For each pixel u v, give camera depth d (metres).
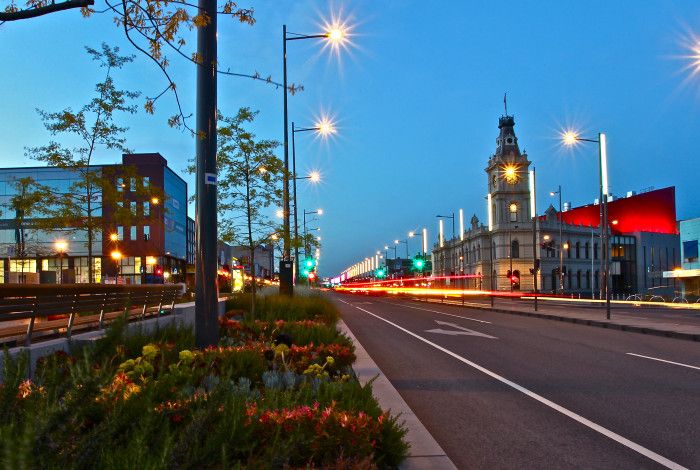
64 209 17.56
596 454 6.25
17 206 18.88
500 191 102.88
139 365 6.04
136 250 67.00
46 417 2.88
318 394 5.75
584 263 105.31
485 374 11.52
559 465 5.89
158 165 68.94
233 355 7.45
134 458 2.82
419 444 5.91
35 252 61.34
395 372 11.77
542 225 100.19
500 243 101.31
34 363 7.71
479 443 6.70
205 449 3.28
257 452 4.01
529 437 6.93
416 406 8.62
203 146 9.91
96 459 2.97
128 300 4.12
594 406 8.57
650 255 103.00
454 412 8.23
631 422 7.61
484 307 41.78
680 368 12.30
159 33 5.69
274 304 20.16
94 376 3.15
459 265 125.25
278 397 5.46
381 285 127.94
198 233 9.86
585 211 114.56
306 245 27.88
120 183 20.89
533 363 13.09
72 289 9.97
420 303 53.16
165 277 69.75
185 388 5.80
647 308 44.62
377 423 4.78
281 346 8.56
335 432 4.40
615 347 16.41
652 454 6.23
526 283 99.50
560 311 35.84
